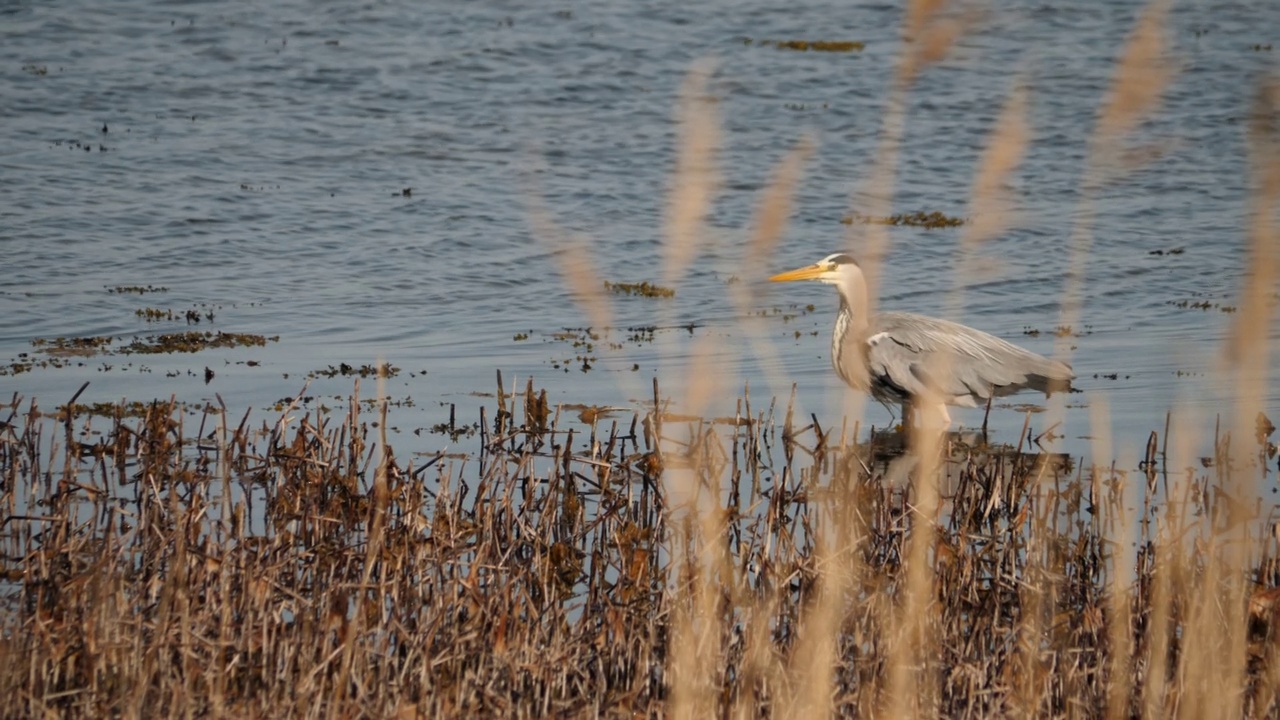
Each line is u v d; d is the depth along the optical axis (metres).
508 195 26.77
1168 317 20.17
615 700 7.99
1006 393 16.17
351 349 18.38
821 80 35.38
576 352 18.25
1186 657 8.07
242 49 36.06
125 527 11.08
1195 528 11.59
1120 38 39.66
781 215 5.93
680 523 11.15
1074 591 9.88
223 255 22.98
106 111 31.06
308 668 7.99
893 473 13.72
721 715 7.71
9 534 11.00
